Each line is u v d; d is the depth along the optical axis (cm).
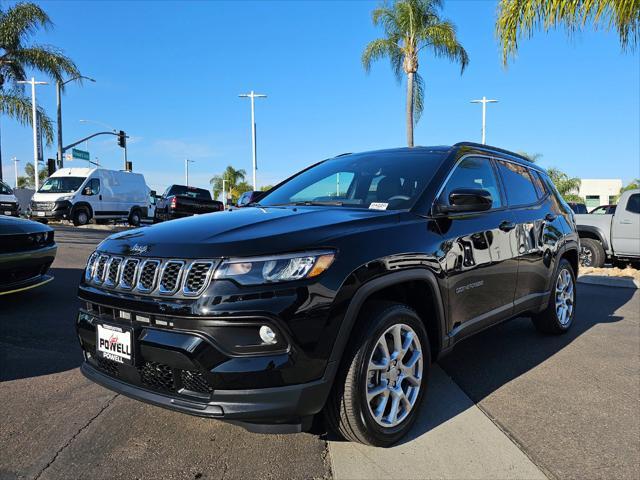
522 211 443
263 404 241
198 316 241
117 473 260
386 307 284
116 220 2322
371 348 271
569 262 546
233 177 6350
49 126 2522
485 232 373
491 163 431
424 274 304
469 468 268
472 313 358
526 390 374
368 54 2088
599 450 288
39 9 2214
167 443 289
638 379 398
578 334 525
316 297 247
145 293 259
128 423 312
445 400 354
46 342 460
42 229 580
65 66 2306
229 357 240
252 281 242
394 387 289
